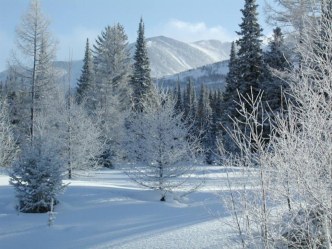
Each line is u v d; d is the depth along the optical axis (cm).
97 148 2800
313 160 432
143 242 799
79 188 1606
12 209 1333
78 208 1355
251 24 3253
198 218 974
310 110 477
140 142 1565
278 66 2314
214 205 1200
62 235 999
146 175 1552
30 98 3416
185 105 6788
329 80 464
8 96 4656
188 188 1666
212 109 6925
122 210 1281
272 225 481
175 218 1059
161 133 1545
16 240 984
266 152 477
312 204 446
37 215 1270
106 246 817
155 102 1680
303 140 443
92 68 5375
